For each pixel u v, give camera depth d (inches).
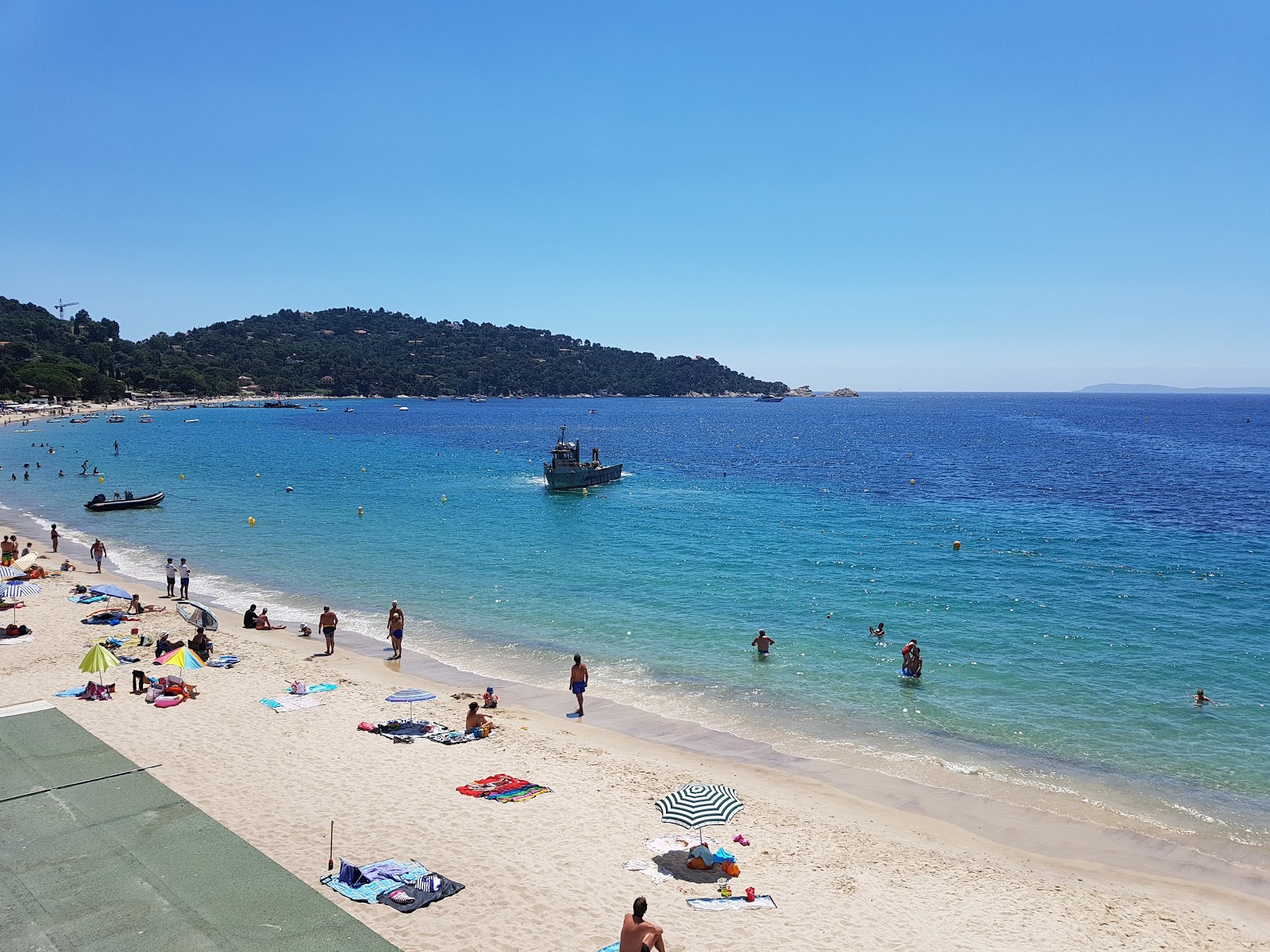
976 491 3272.6
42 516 2581.2
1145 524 2447.1
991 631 1386.6
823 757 906.7
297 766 794.8
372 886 575.2
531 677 1162.6
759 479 3750.0
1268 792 837.8
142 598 1529.3
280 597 1604.3
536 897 584.4
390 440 6284.5
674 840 684.1
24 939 492.4
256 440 5954.7
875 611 1508.4
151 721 893.8
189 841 616.4
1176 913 618.5
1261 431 7549.2
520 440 6491.1
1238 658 1248.8
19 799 676.7
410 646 1298.0
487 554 2028.8
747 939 551.5
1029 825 762.2
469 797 744.3
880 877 649.6
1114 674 1179.3
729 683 1141.7
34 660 1100.5
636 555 2018.9
